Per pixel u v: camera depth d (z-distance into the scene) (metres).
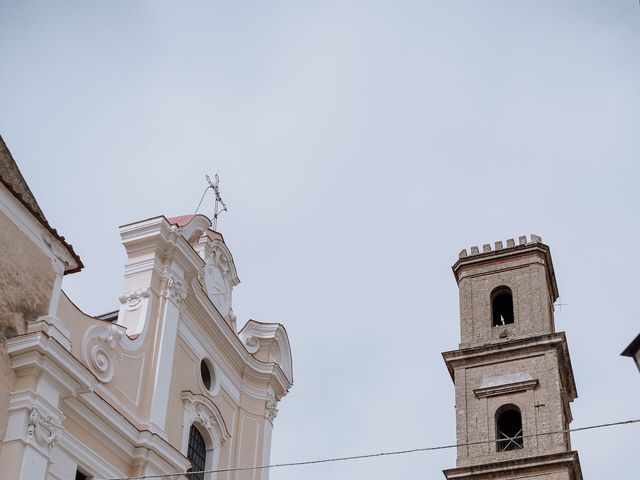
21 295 23.80
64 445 24.22
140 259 29.88
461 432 48.06
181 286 30.23
